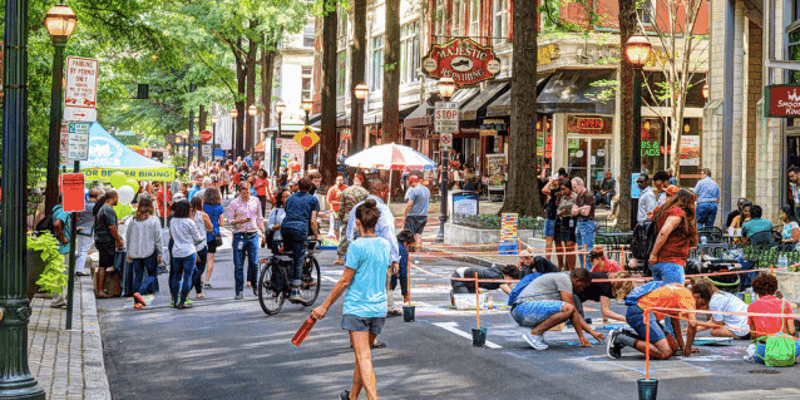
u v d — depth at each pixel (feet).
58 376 43.42
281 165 232.12
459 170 205.16
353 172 180.14
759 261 72.69
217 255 114.21
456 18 209.26
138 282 73.05
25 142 38.01
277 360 50.44
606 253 87.92
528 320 53.31
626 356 51.39
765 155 112.06
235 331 60.03
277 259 67.56
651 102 164.86
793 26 104.01
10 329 36.86
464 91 195.72
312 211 69.00
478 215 119.44
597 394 41.50
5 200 37.58
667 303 50.26
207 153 415.23
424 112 189.67
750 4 124.06
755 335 51.21
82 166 104.83
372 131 260.01
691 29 128.98
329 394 42.32
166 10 126.31
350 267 37.91
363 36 177.47
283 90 375.25
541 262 67.77
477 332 53.88
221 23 249.55
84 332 57.47
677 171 129.08
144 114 356.38
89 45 122.31
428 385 43.68
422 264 102.32
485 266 99.45
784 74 105.91
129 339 57.82
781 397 40.75
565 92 160.45
